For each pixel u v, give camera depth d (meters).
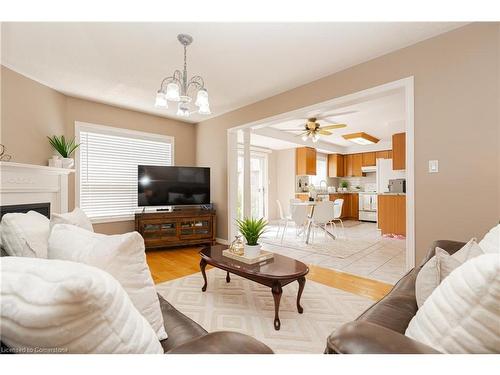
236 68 2.72
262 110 3.66
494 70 1.88
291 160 7.27
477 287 0.58
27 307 0.46
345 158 8.30
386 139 7.02
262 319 1.90
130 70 2.76
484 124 1.91
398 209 4.99
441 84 2.10
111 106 3.92
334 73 2.82
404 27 2.04
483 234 1.91
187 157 4.89
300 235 5.27
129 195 4.16
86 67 2.69
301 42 2.24
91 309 0.48
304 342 1.62
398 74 2.34
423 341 0.69
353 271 2.98
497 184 1.87
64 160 3.13
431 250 1.56
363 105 4.04
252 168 6.98
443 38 2.10
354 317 1.93
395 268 3.09
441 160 2.10
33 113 2.96
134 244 0.84
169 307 1.10
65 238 0.95
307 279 2.72
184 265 3.22
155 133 4.44
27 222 1.40
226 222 4.35
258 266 1.95
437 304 0.68
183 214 4.04
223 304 2.14
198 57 2.50
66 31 2.06
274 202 7.46
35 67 2.69
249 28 2.05
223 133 4.37
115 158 4.00
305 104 3.11
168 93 2.06
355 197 7.80
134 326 0.59
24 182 2.54
